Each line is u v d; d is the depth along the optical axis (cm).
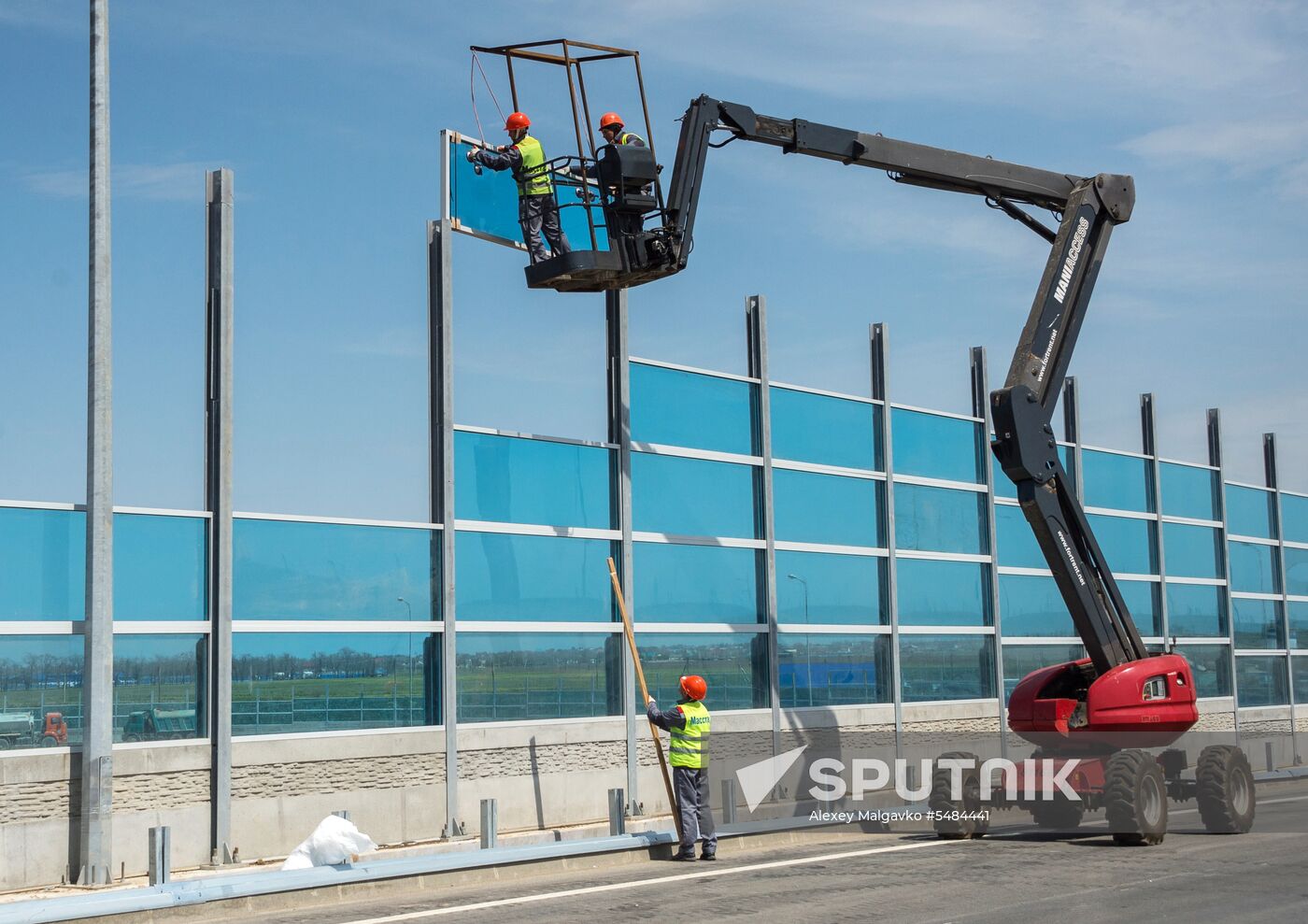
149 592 1450
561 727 1770
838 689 2130
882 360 2264
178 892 1152
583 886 1277
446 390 1686
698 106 1612
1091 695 1659
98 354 1384
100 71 1411
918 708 2238
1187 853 1457
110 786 1356
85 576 1407
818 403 2161
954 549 2361
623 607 1605
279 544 1553
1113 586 1755
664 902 1170
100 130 1402
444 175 1692
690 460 1970
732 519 2014
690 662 1945
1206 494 2930
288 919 1127
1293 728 3062
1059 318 1795
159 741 1442
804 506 2119
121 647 1427
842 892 1206
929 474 2336
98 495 1374
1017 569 2464
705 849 1472
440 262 1692
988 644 2395
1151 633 2731
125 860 1392
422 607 1661
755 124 1666
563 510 1811
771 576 2042
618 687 1856
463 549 1702
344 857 1320
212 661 1482
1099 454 2664
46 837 1351
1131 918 1066
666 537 1917
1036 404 1734
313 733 1547
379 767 1593
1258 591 3044
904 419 2306
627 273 1557
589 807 1792
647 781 1875
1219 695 2886
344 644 1591
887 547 2227
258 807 1492
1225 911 1098
